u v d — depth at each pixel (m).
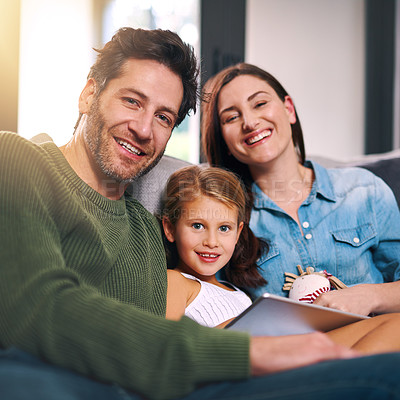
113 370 0.74
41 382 0.67
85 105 1.17
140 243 1.22
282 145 1.57
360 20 3.42
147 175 1.54
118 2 2.54
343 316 1.08
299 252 1.53
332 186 1.63
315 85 3.29
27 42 2.07
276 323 1.02
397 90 3.48
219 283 1.57
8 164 0.94
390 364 0.68
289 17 3.17
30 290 0.79
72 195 1.04
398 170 1.74
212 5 2.86
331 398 0.68
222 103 1.61
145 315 0.79
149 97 1.12
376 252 1.62
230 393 0.73
